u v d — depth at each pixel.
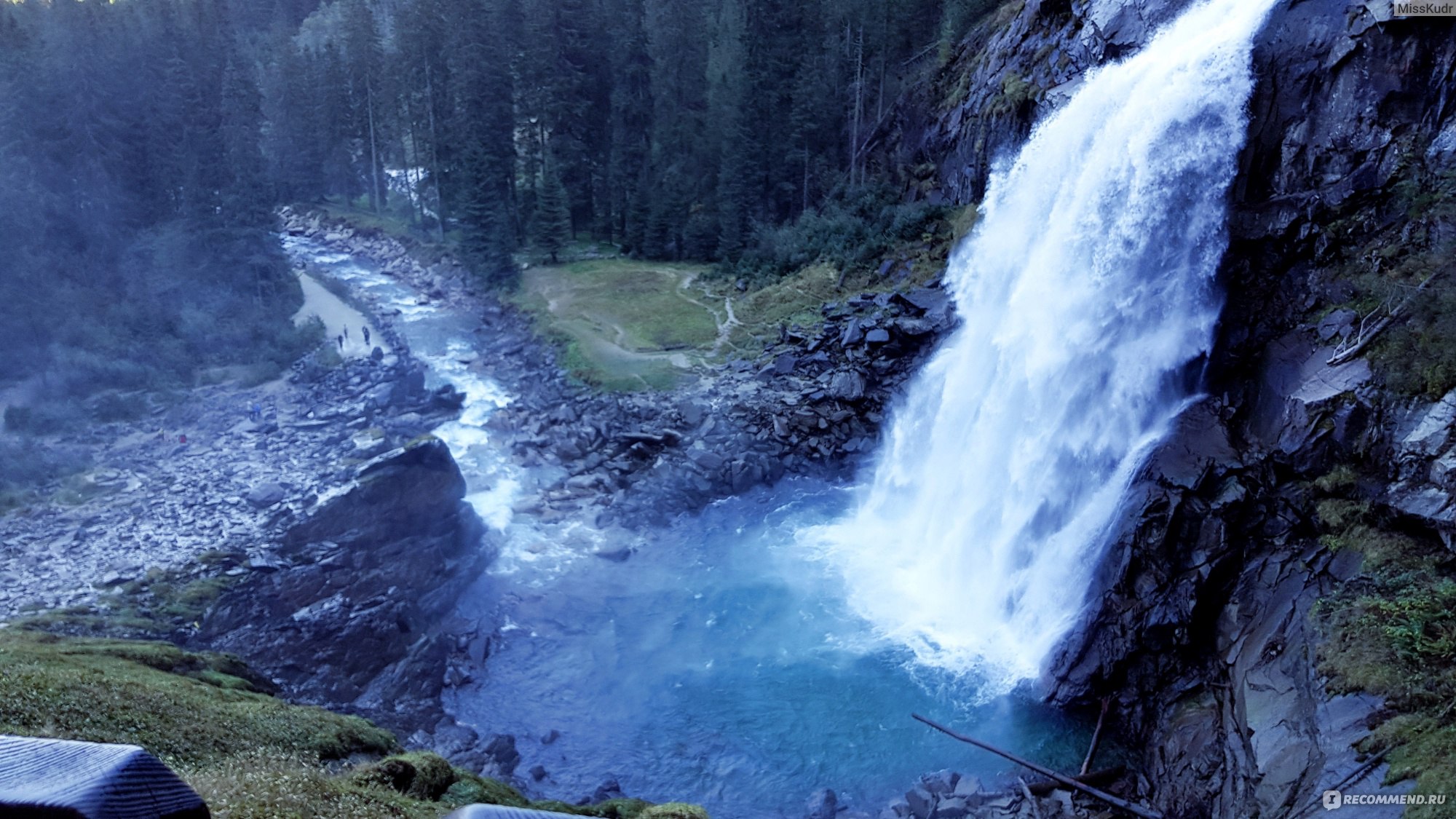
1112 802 27.22
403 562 40.22
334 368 65.81
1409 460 28.20
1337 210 34.03
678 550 44.84
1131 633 31.61
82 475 49.22
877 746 31.47
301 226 109.31
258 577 37.81
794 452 51.53
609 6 93.38
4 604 34.97
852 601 40.12
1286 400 32.66
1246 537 31.33
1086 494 36.38
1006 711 32.50
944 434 45.56
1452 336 28.64
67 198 74.44
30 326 65.00
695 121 88.81
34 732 17.19
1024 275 43.44
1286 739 24.72
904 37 80.31
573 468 51.47
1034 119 58.91
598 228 92.06
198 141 79.25
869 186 76.62
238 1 151.50
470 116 87.25
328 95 108.88
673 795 30.00
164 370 65.75
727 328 67.44
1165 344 36.53
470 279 83.75
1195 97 36.94
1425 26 32.78
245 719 21.92
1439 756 20.62
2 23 86.81
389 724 33.66
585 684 35.97
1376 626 25.16
